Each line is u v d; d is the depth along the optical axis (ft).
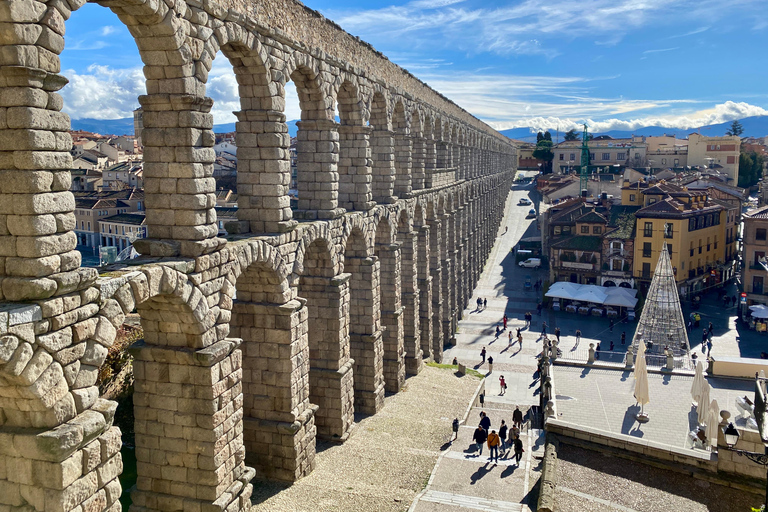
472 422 152.15
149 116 75.51
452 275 242.17
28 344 52.21
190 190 75.36
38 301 53.57
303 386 105.40
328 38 113.91
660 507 88.43
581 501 90.33
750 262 261.65
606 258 298.15
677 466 97.66
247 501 86.58
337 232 119.34
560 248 307.99
